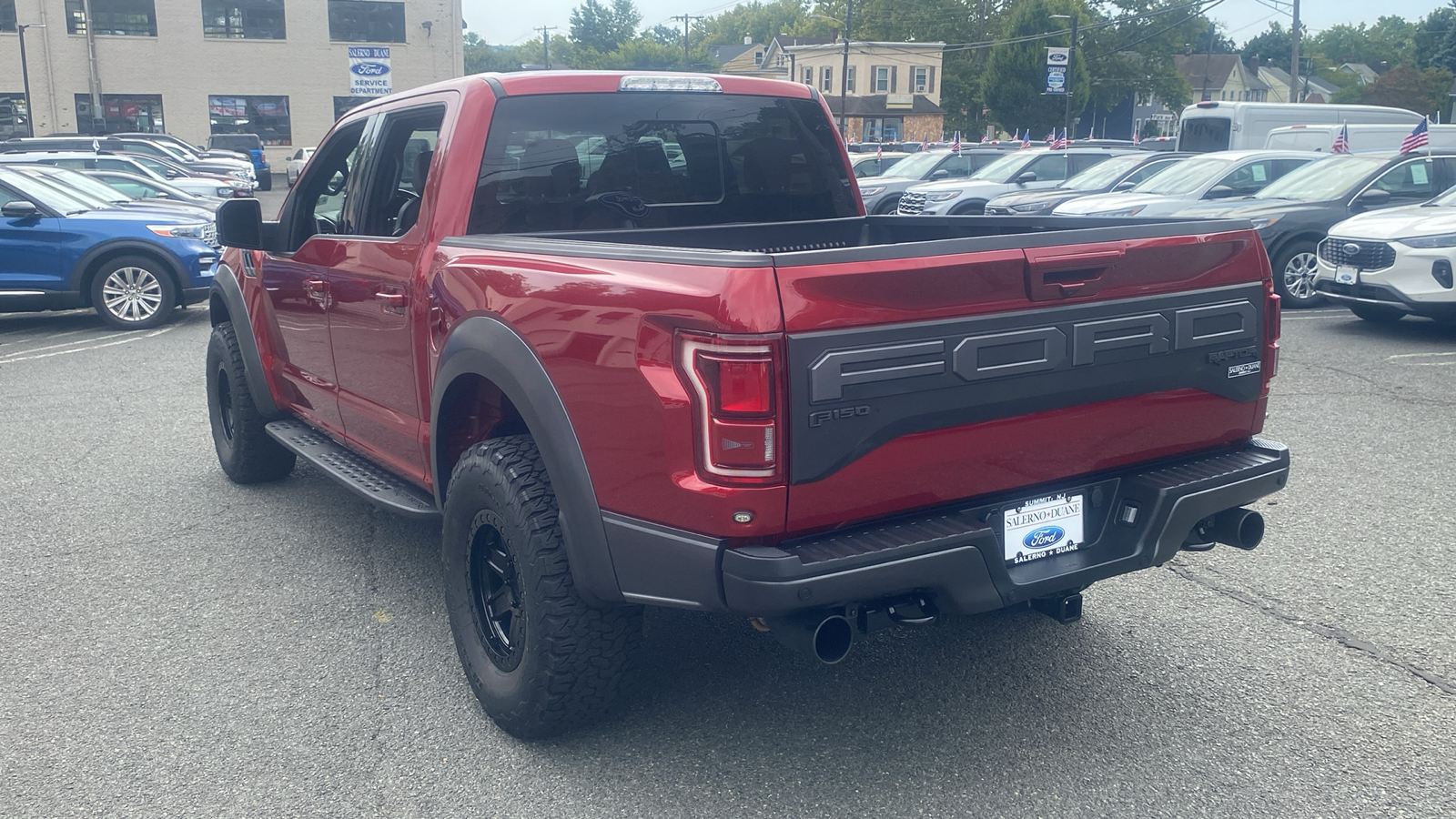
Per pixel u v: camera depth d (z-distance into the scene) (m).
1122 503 3.06
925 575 2.58
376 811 2.83
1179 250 2.94
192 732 3.24
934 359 2.55
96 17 41.84
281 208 4.75
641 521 2.66
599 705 3.05
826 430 2.45
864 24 81.38
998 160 20.94
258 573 4.51
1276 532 4.88
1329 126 19.91
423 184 3.83
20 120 41.50
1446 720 3.23
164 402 7.79
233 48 43.47
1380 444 6.30
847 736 3.18
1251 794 2.86
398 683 3.54
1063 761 3.03
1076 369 2.78
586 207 3.84
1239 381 3.17
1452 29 85.38
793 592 2.44
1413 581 4.30
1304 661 3.63
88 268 11.13
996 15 79.38
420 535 4.98
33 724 3.29
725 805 2.84
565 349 2.77
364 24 44.81
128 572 4.53
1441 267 9.32
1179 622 3.95
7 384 8.46
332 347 4.30
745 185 4.24
